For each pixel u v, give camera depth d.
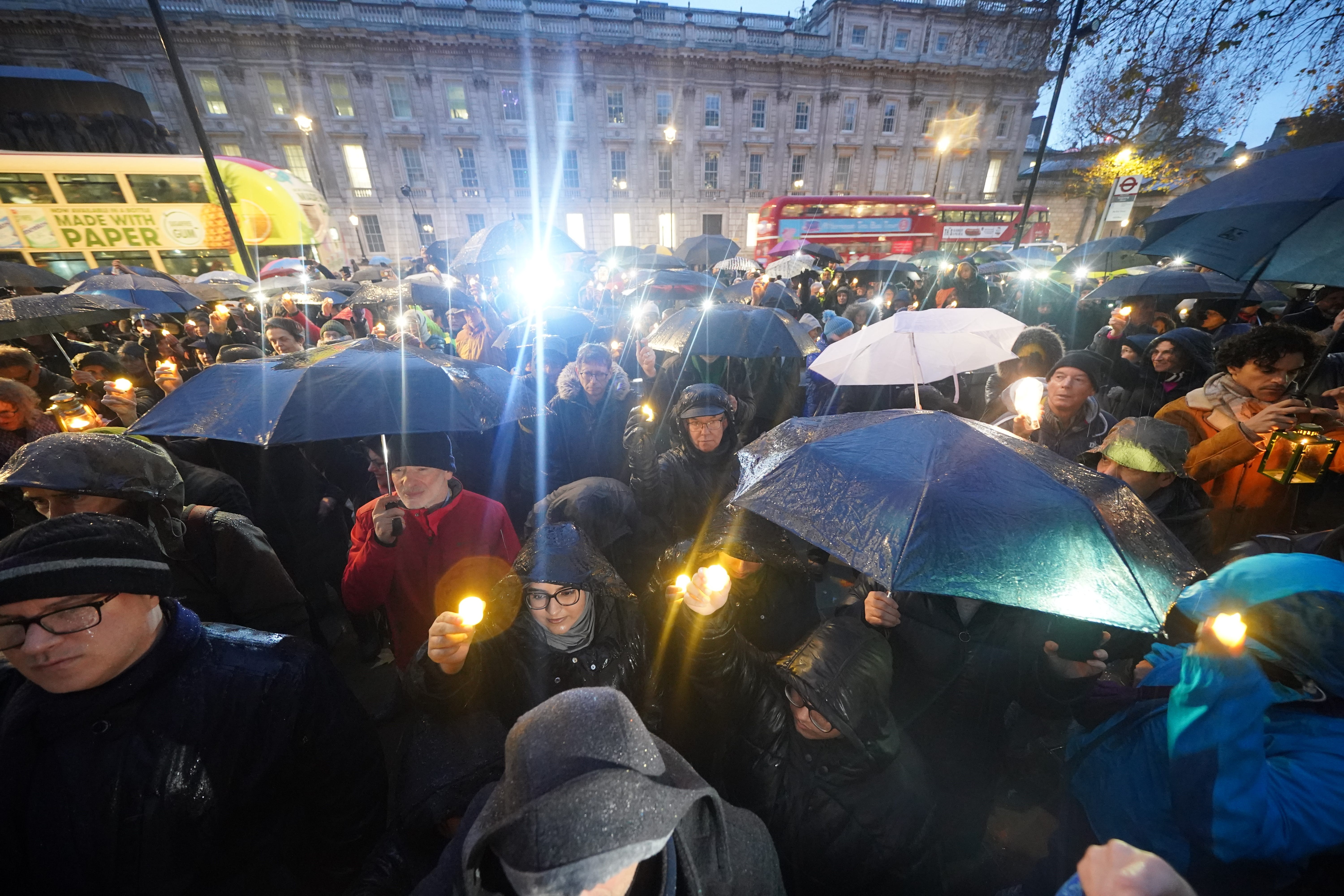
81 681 1.02
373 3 29.22
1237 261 1.75
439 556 2.05
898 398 4.21
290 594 2.00
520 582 1.52
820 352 5.42
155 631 1.14
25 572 0.93
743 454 1.85
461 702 1.47
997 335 2.87
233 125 29.16
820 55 33.78
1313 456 1.87
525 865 0.63
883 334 2.89
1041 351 3.13
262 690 1.21
